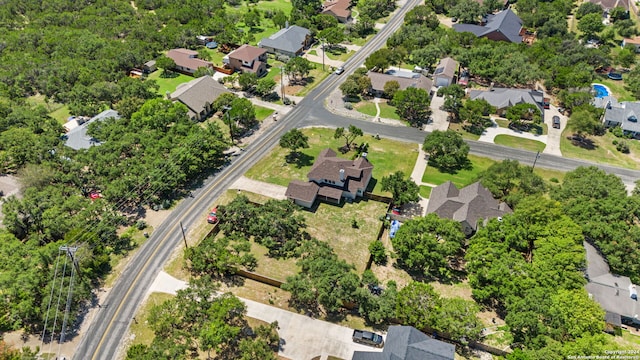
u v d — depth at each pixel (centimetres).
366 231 9775
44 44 16788
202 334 6894
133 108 12988
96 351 7256
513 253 8425
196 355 7169
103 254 8694
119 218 9481
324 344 7450
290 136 11612
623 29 18912
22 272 7831
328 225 9900
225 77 15462
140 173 10338
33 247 8525
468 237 9538
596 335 6906
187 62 16250
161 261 8900
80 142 11738
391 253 9131
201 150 11225
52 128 12188
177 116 12506
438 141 11725
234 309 7481
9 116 12456
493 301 8338
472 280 8162
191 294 7725
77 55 16212
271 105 14462
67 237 8594
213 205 10344
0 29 18012
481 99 13725
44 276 7888
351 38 19288
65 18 19038
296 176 11350
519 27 19025
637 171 11762
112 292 8250
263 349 6862
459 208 9712
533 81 15350
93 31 18212
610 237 8762
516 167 10494
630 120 13275
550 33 18600
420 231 8906
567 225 8719
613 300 8088
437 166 11906
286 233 9488
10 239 8606
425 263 8538
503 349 7331
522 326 7131
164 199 10412
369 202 10619
